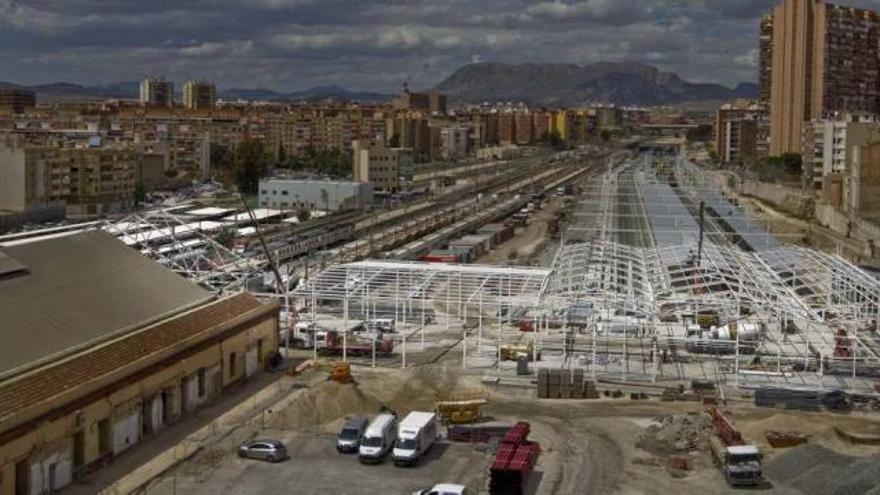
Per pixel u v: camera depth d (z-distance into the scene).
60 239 70.88
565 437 60.56
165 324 65.19
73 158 194.75
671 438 59.53
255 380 73.25
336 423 63.31
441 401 66.12
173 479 52.47
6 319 57.22
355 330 88.06
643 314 80.25
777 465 54.38
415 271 94.88
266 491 51.03
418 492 49.38
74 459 52.59
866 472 50.12
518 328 92.50
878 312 84.56
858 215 178.12
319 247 147.12
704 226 160.00
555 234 174.12
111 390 55.38
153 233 102.69
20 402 49.16
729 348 81.75
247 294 77.38
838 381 73.56
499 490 50.00
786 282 97.19
